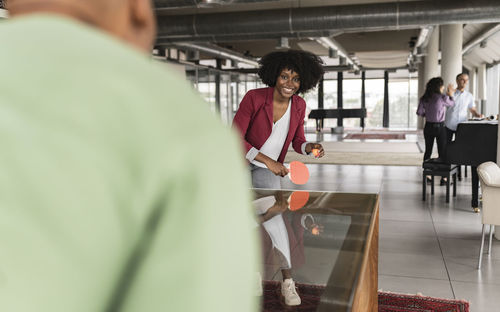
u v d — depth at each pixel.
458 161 5.82
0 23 0.36
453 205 5.91
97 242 0.30
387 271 3.68
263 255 1.31
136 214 0.32
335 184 7.56
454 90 7.63
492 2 8.98
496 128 5.58
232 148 0.38
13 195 0.28
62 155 0.30
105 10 0.38
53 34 0.33
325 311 0.99
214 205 0.34
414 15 9.41
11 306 0.28
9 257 0.28
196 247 0.33
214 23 10.45
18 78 0.31
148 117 0.33
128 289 0.33
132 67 0.35
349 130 24.56
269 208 1.83
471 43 18.69
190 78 15.07
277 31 10.24
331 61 26.27
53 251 0.29
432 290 3.31
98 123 0.31
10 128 0.29
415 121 27.64
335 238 1.43
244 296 0.38
